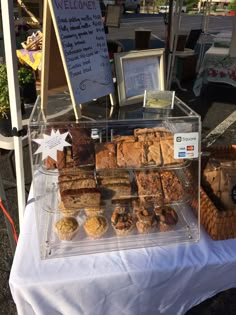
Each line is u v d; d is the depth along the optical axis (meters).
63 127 1.07
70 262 0.96
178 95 5.57
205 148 1.42
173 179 1.12
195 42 6.54
